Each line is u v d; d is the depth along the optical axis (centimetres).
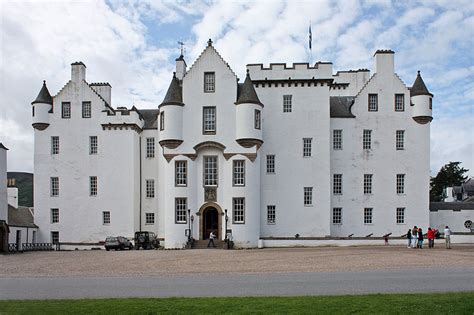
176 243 5228
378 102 5838
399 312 1507
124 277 2544
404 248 4562
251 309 1558
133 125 5850
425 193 5772
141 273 2731
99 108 5922
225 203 5259
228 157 5294
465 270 2672
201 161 5356
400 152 5800
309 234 5566
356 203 5747
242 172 5269
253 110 5291
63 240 5825
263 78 5734
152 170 5941
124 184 5828
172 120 5328
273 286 2127
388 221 5734
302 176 5616
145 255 4144
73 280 2434
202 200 5297
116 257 3972
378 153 5797
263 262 3297
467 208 6147
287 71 5719
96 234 5806
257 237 5238
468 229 6025
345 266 2961
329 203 5591
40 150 5934
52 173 5903
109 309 1584
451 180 10931
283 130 5659
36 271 2911
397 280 2269
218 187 5303
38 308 1609
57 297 1903
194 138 5344
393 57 5875
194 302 1688
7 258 4019
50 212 5872
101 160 5866
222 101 5375
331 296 1789
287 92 5684
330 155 5759
